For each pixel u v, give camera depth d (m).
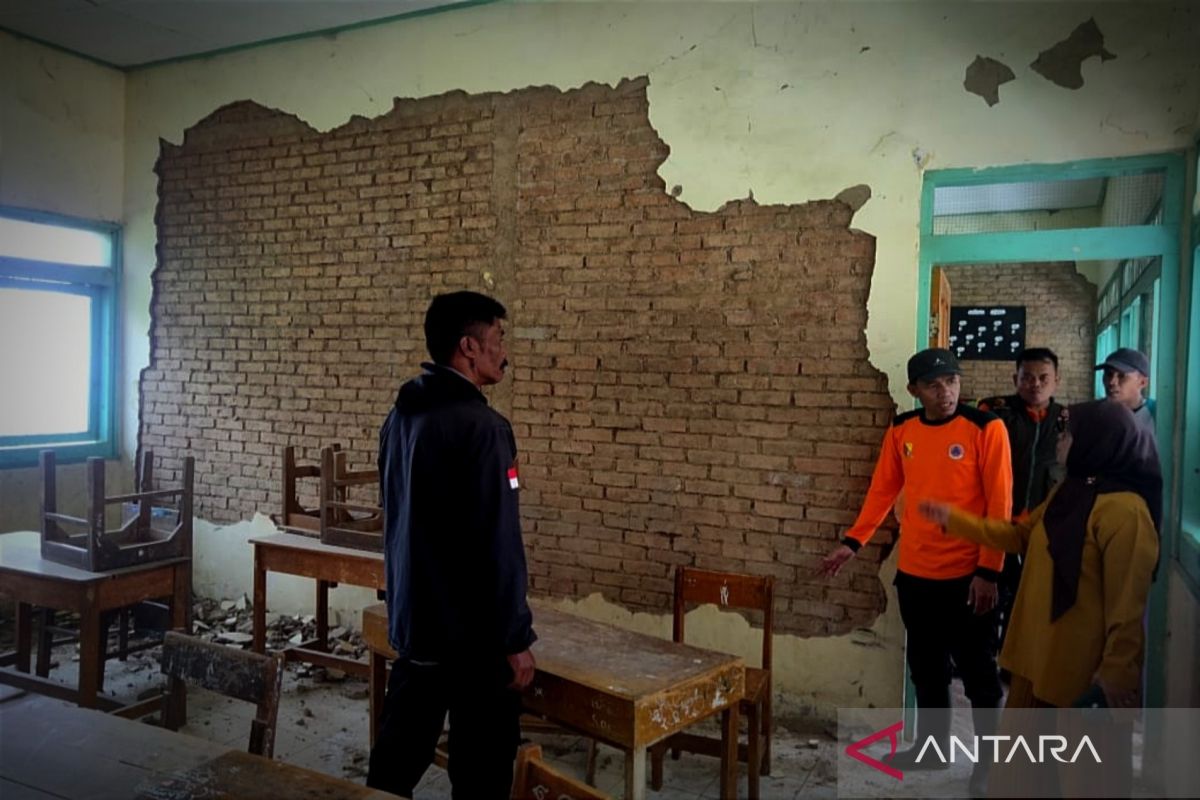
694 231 3.79
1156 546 1.84
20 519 4.86
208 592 5.07
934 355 2.96
